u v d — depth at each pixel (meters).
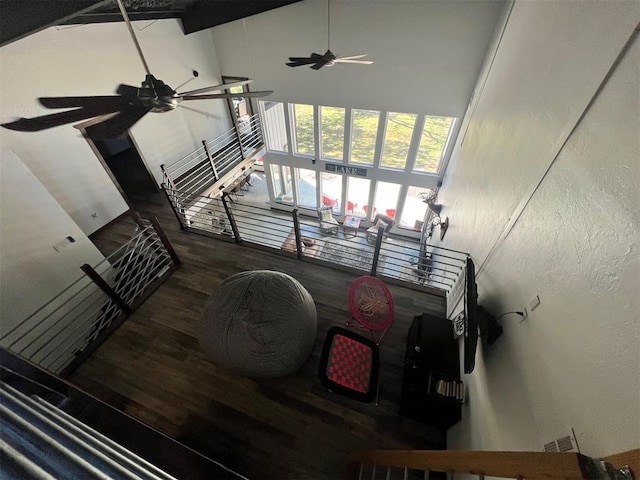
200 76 6.18
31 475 0.61
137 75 4.91
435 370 2.37
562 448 1.06
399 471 2.18
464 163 4.23
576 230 1.23
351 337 2.64
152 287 3.61
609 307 0.96
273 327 2.26
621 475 0.70
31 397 1.03
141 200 5.60
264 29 5.66
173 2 4.51
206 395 2.67
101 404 2.41
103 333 3.12
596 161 1.15
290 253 4.07
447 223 4.67
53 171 4.09
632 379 0.82
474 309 1.81
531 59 2.21
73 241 3.55
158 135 5.64
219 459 2.30
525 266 1.67
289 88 6.34
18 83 3.54
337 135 6.79
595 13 1.36
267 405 2.60
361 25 4.99
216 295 2.43
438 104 5.46
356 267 3.84
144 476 0.74
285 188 8.58
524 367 1.48
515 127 2.26
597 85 1.23
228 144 7.41
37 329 3.22
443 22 4.57
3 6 2.23
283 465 2.28
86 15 3.92
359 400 2.34
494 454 0.91
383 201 7.67
